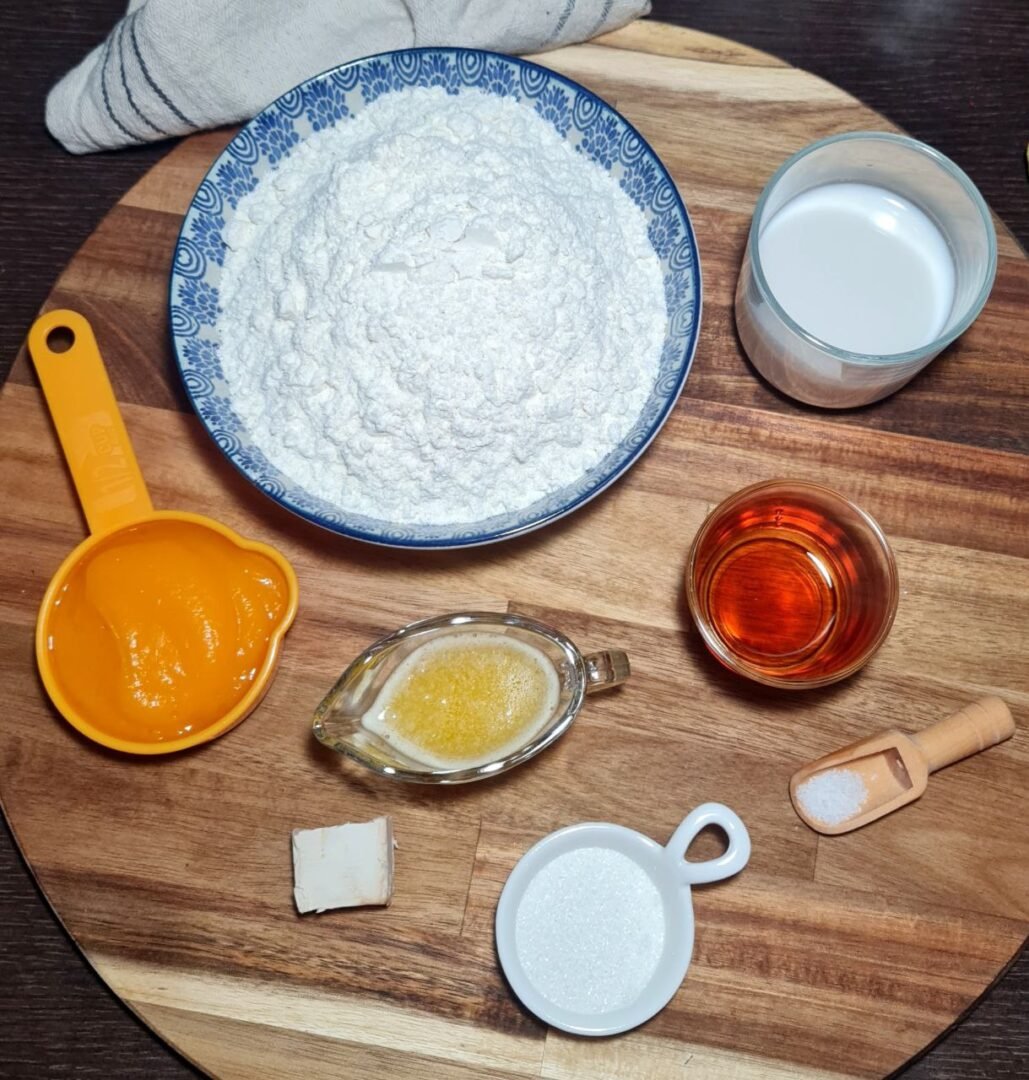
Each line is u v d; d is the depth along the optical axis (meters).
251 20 1.04
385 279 0.87
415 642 0.91
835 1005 0.86
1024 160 1.24
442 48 0.98
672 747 0.92
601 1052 0.85
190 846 0.89
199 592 0.95
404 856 0.89
